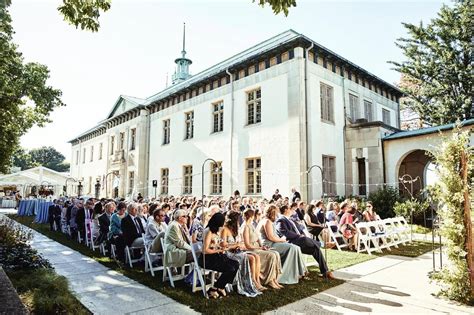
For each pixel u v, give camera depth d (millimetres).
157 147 25422
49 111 18688
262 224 6926
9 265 6277
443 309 4965
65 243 10961
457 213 5738
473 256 5457
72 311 4516
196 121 21344
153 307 4953
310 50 16109
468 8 23641
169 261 6043
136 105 27188
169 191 23281
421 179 18906
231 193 17781
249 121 17688
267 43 19125
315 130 15711
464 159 5781
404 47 26578
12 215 22703
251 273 5859
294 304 5137
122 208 8914
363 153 16906
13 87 16094
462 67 24016
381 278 6715
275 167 15641
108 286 6047
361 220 11648
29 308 4355
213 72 20906
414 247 10438
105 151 33750
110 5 5699
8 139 17641
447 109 24203
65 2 5449
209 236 5562
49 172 28797
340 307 5012
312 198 14766
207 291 5629
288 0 4785
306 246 6863
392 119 22781
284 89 15727
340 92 17969
